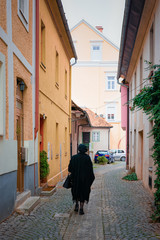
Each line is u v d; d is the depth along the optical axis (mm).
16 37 6719
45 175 9820
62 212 6809
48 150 11109
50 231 5242
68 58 17703
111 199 8836
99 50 38375
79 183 6766
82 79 38375
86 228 5523
